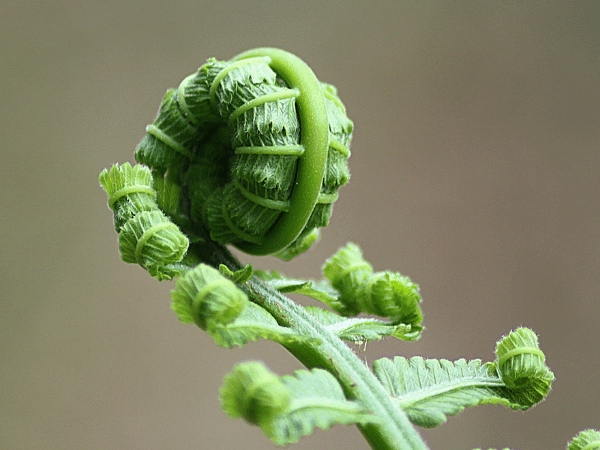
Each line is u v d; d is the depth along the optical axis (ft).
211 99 0.75
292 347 0.74
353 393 0.73
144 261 0.72
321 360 0.74
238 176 0.74
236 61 0.76
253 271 0.76
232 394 0.65
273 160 0.74
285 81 0.75
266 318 0.72
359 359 0.74
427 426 0.74
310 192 0.74
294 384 0.68
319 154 0.74
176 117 0.76
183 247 0.72
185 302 0.68
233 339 0.69
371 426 0.72
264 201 0.74
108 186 0.74
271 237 0.75
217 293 0.68
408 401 0.75
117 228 0.74
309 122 0.74
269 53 0.75
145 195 0.74
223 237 0.76
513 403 0.76
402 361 0.77
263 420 0.65
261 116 0.74
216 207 0.76
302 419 0.67
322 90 0.76
